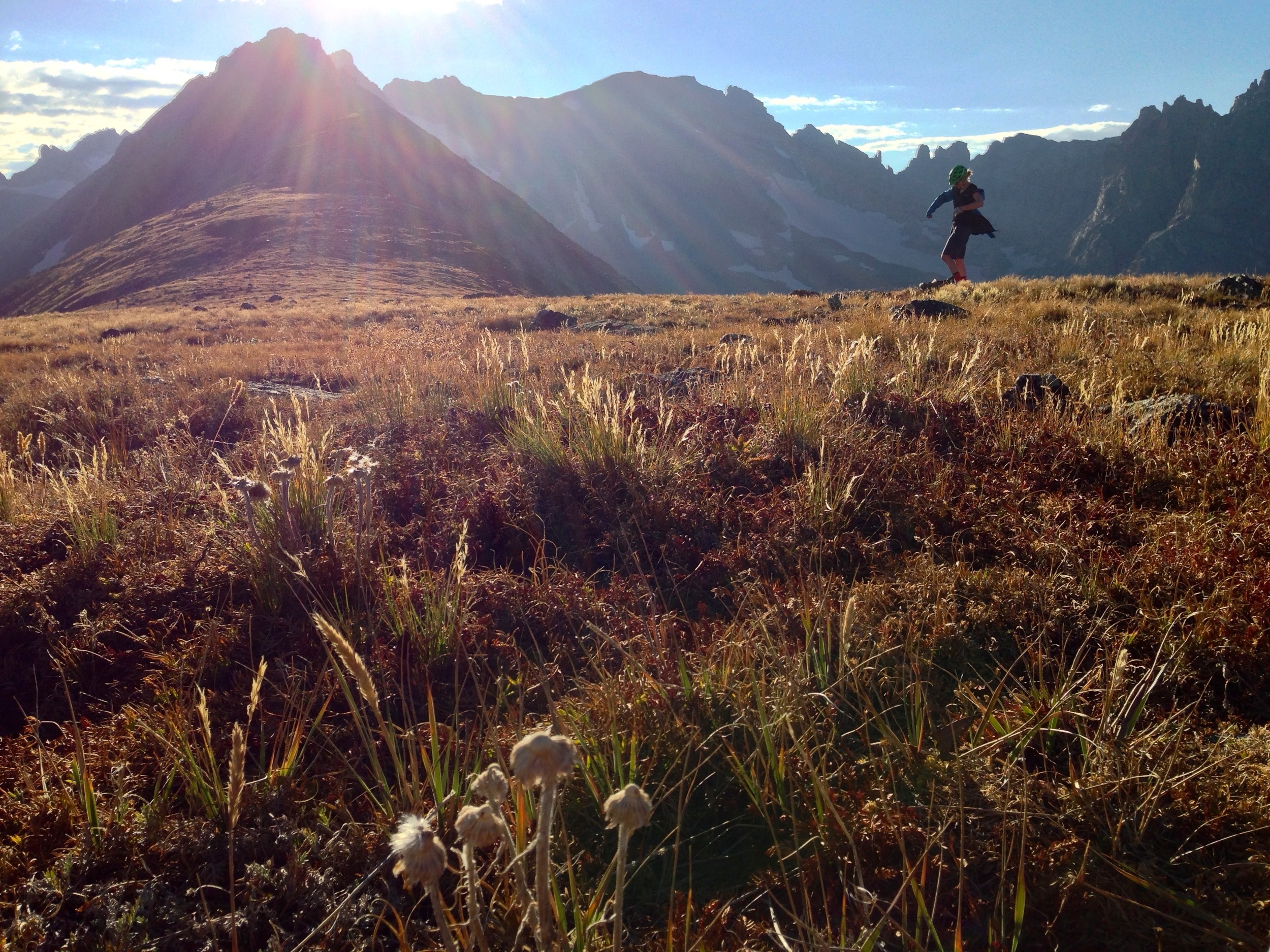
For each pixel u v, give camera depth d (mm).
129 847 2520
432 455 6125
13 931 2174
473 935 1509
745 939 2172
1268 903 2092
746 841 2537
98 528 4766
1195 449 5020
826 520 4613
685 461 5410
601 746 2822
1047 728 2787
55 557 4703
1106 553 3941
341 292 52188
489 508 5012
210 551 4480
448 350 12070
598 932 2186
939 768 2674
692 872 2451
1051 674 3221
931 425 5969
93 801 2594
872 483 4973
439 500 5246
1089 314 11445
